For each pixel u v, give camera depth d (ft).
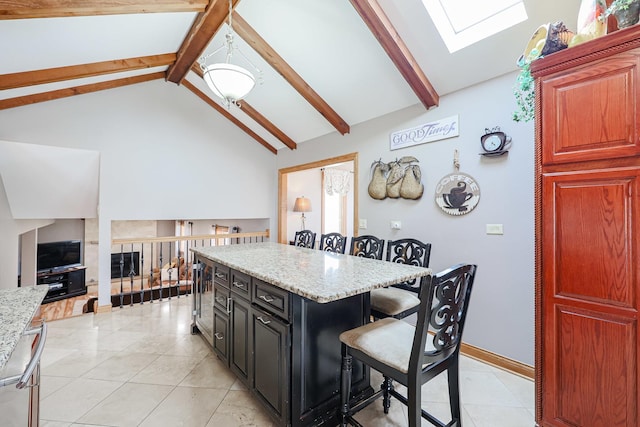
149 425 5.57
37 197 11.48
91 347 8.80
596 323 4.27
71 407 6.07
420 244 7.74
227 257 7.42
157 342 9.14
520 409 6.14
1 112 10.21
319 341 5.29
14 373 3.60
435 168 9.27
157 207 13.47
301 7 8.36
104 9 6.36
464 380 7.23
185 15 9.01
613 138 4.08
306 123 13.64
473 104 8.29
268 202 17.03
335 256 7.63
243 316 6.33
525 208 7.32
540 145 4.80
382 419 5.77
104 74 9.95
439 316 4.25
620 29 4.03
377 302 6.68
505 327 7.71
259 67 11.35
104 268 12.07
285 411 5.00
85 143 11.74
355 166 12.14
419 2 7.15
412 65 8.32
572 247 4.48
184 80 13.93
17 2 5.38
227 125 15.51
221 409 6.05
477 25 7.45
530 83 5.16
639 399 3.94
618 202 4.07
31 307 3.90
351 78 10.14
